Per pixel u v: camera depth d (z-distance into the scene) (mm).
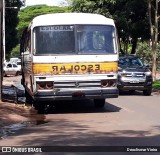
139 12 35094
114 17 34406
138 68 23406
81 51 15555
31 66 16000
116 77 15797
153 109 16922
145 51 50469
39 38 15492
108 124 13148
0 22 18000
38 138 10938
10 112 15156
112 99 21234
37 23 15594
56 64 15383
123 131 11859
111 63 15719
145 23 34906
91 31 15766
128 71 23094
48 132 11844
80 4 35031
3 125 13078
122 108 17344
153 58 31125
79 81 15492
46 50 15438
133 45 39719
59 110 16859
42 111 16203
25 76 19875
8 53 62125
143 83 23062
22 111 16297
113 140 10578
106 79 15664
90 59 15539
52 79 15367
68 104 18828
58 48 15484
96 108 17391
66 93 15414
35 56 15383
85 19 15852
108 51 15742
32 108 17094
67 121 13906
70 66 15445
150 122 13453
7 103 17609
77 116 15102
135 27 35000
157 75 44312
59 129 12328
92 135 11289
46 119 14453
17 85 32719
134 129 12172
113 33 15922
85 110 16781
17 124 13383
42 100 15414
